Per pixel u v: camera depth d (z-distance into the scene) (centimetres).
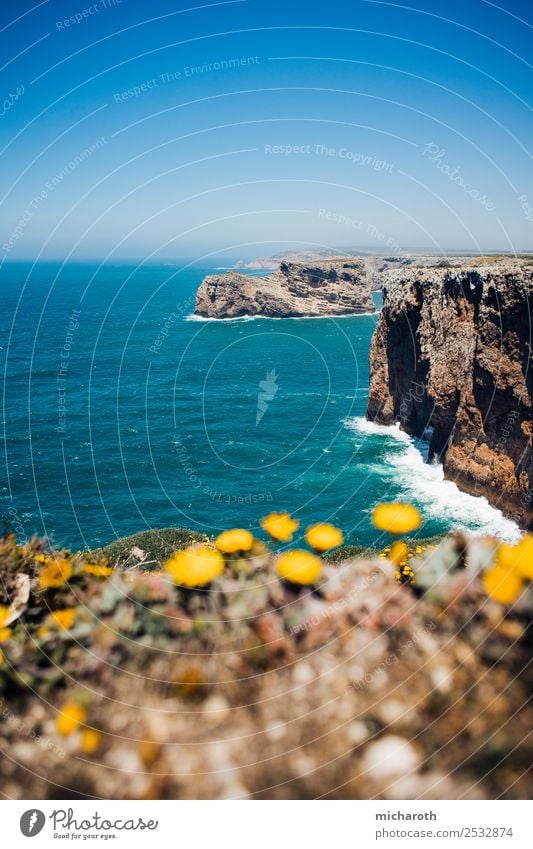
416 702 270
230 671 290
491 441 3169
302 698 277
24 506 3312
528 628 297
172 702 277
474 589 312
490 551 326
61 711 269
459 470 3391
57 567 323
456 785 245
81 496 3453
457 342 3456
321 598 320
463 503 3206
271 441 4488
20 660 284
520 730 254
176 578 314
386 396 4709
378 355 4734
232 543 337
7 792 253
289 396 5947
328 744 258
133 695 278
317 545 337
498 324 3019
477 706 266
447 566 324
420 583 319
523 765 245
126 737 263
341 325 9981
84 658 288
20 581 319
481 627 301
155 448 4341
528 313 2791
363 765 251
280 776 252
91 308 12888
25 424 4925
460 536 339
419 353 3991
